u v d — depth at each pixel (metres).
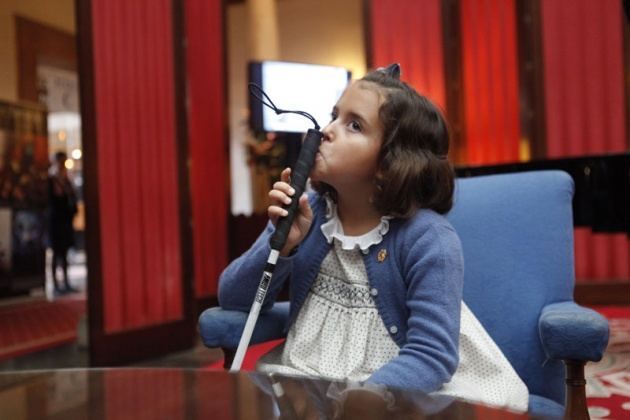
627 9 2.32
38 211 6.95
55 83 7.46
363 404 0.64
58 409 0.68
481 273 1.34
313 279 1.17
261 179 5.57
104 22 3.26
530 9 4.74
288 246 1.11
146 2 3.54
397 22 4.97
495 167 2.75
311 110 5.28
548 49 4.71
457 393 0.98
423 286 0.99
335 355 1.09
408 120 1.06
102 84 3.23
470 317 1.15
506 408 0.63
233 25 8.16
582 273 4.68
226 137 4.96
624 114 4.57
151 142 3.55
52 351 3.82
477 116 5.01
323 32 7.93
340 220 1.17
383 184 1.05
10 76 6.72
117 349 3.26
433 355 0.93
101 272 3.21
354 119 1.08
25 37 6.84
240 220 4.94
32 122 6.93
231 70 8.18
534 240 1.34
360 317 1.09
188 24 4.66
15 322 5.10
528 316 1.28
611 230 2.45
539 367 1.25
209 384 0.76
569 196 1.38
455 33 4.97
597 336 0.96
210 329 1.18
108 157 3.27
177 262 3.71
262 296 1.04
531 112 4.75
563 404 1.23
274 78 5.19
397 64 1.18
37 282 6.86
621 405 2.02
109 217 3.27
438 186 1.10
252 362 2.82
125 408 0.67
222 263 4.89
